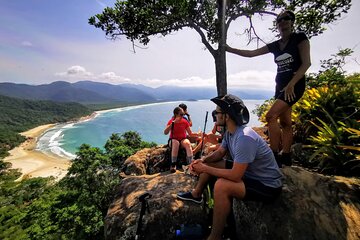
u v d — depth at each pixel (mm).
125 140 31734
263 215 2600
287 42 3094
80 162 24109
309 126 4391
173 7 7027
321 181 2617
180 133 5652
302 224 2309
